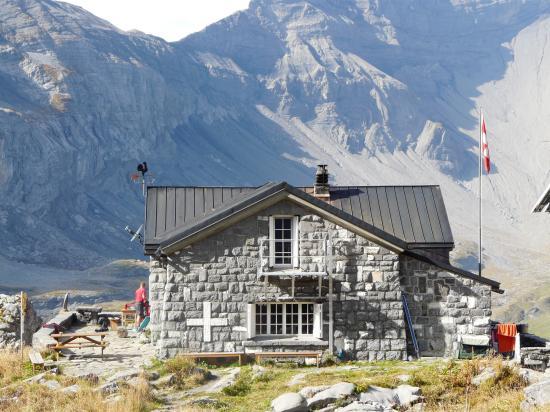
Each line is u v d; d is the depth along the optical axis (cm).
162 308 3241
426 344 3212
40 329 3525
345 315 3088
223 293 3047
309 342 3045
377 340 3089
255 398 2322
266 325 3097
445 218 3522
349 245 3103
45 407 2175
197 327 3031
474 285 3234
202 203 3472
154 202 3466
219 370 2811
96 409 2133
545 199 2683
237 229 3067
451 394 2161
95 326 4056
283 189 3044
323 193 3575
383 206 3562
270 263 3059
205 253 3058
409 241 3444
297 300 3066
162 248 3030
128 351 3175
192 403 2245
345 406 2062
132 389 2311
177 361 2645
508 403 1966
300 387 2320
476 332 3219
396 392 2164
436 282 3238
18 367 2672
